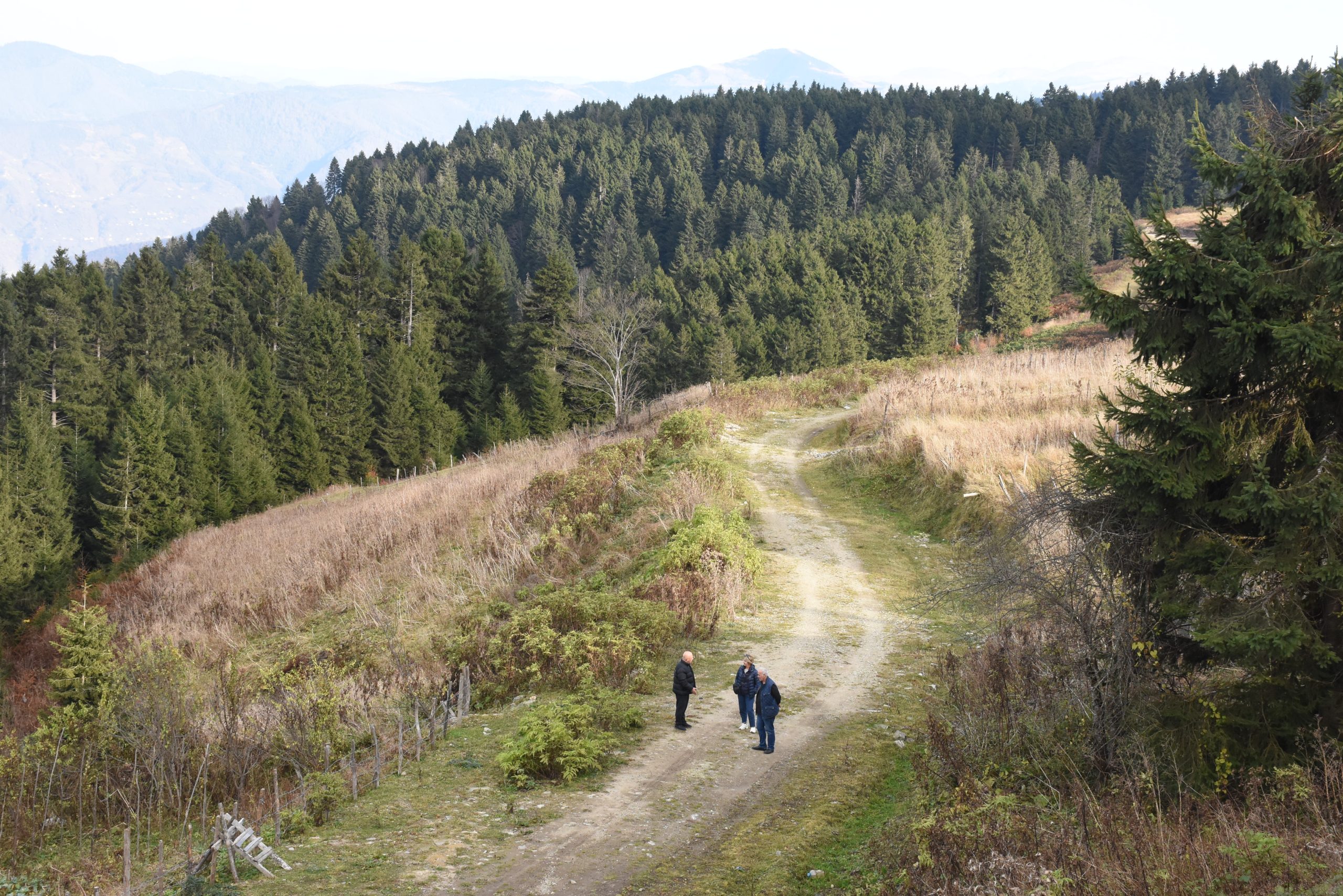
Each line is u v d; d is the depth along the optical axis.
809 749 13.38
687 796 11.91
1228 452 10.26
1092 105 195.12
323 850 10.52
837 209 156.25
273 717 17.58
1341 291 9.14
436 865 10.05
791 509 29.05
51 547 48.66
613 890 9.51
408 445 66.25
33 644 37.94
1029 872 7.64
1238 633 9.22
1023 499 14.09
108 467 53.25
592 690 15.45
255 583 31.52
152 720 16.41
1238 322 9.59
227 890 9.46
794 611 20.28
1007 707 11.62
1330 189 10.03
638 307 60.06
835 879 9.81
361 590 27.55
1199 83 194.88
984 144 193.25
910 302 82.88
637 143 196.75
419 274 75.44
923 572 22.80
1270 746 9.26
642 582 21.28
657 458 33.12
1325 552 9.43
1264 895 6.51
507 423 65.31
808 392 50.75
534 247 154.50
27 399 65.81
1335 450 9.55
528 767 12.69
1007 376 39.56
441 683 18.70
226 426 59.59
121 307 80.44
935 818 8.88
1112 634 10.46
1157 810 8.75
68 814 15.23
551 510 29.44
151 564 44.56
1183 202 150.75
